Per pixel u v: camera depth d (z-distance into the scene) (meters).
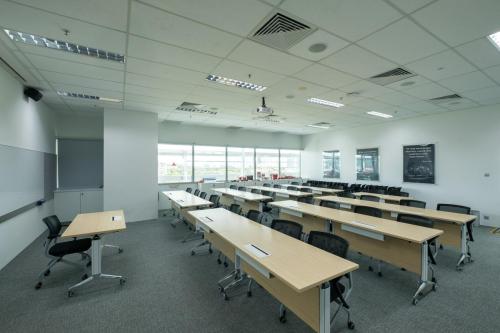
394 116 7.13
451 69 3.54
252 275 2.68
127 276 3.30
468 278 3.20
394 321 2.33
